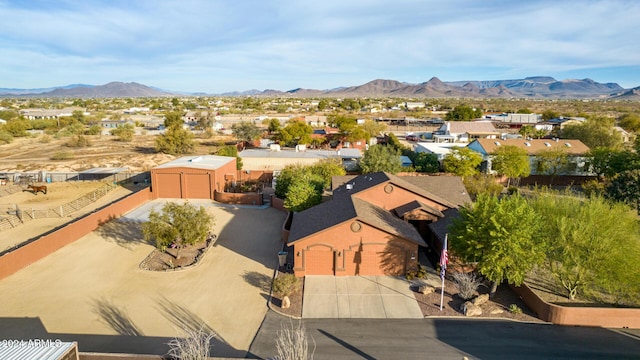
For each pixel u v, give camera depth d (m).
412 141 81.69
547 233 21.59
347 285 23.03
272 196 40.59
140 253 27.98
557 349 17.22
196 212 27.66
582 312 18.89
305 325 18.98
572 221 20.89
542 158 49.81
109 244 29.66
